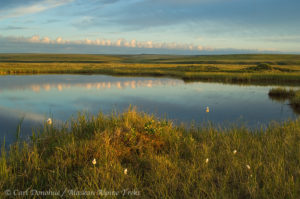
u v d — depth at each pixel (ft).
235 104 52.01
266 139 22.45
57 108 46.09
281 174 14.48
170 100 56.59
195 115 40.70
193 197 12.55
